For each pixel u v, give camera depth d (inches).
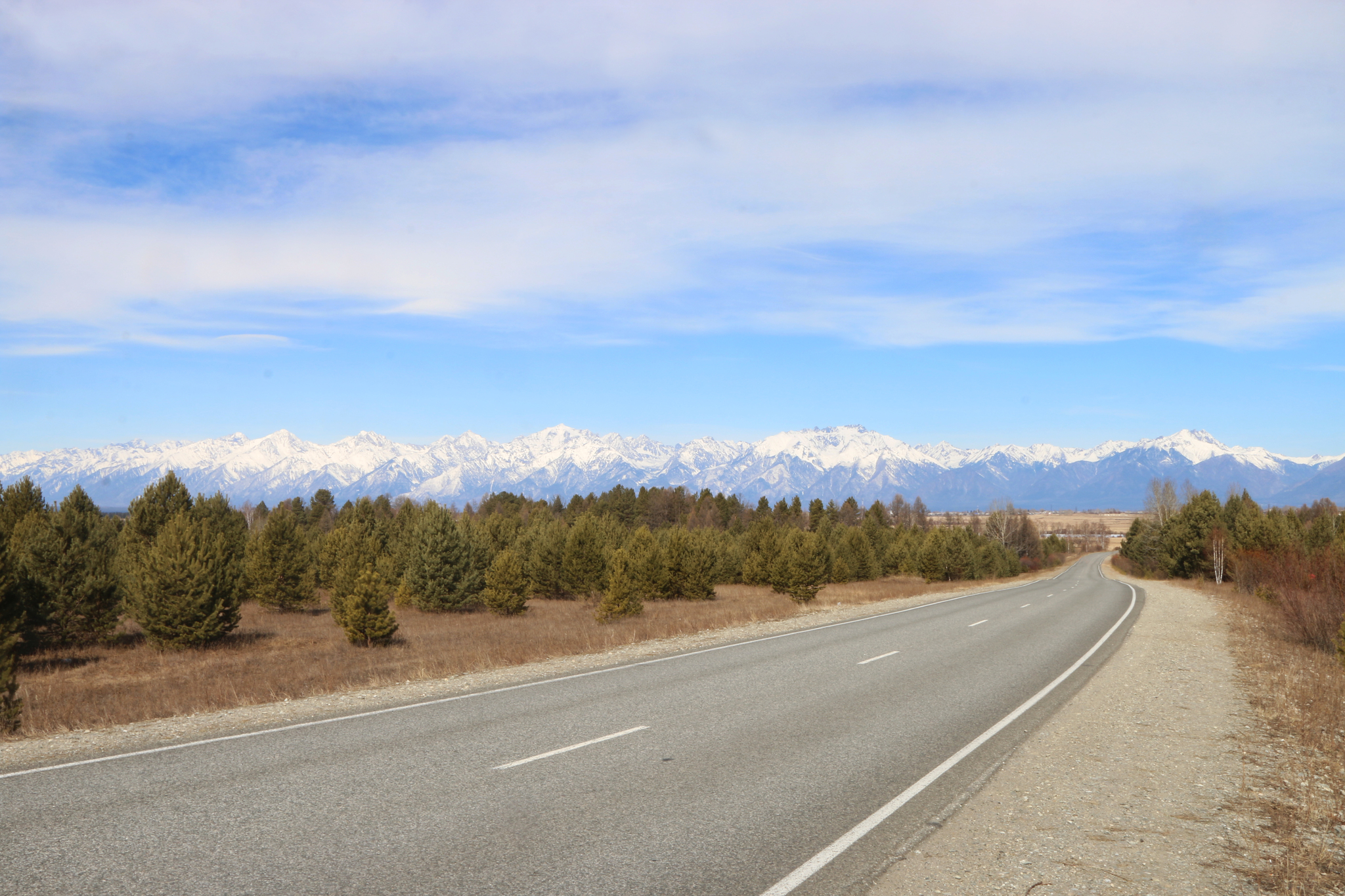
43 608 835.4
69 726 400.5
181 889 188.4
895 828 236.4
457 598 1246.9
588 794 265.1
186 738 353.7
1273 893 195.0
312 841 220.1
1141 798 271.3
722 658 620.1
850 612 1110.4
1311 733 364.2
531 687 489.4
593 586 1445.6
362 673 581.0
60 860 206.1
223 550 890.7
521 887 190.5
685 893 188.5
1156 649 700.7
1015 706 427.8
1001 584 2199.8
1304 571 849.5
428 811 245.8
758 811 249.3
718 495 5447.8
